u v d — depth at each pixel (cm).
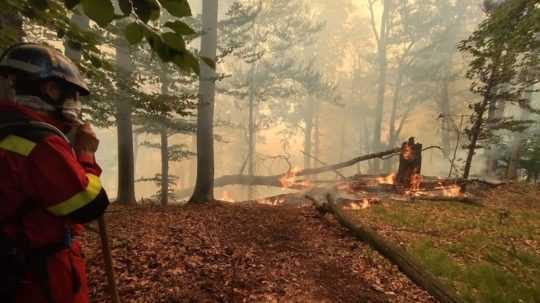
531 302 429
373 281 467
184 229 659
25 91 134
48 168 126
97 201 136
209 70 1194
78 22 650
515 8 794
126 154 1143
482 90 1116
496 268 529
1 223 123
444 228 745
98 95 664
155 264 464
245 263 497
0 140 124
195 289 402
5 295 122
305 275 471
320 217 798
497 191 1245
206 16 1188
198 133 1210
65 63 142
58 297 134
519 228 761
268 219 786
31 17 246
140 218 776
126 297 374
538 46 894
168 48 150
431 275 456
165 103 628
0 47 290
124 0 129
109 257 215
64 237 138
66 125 144
